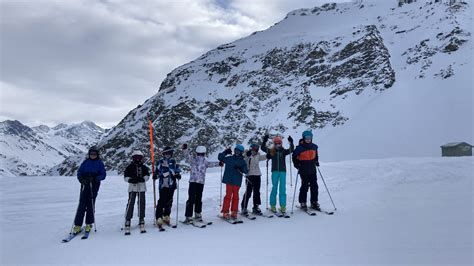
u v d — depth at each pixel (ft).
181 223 30.32
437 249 19.31
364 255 18.76
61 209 38.14
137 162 28.30
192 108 284.82
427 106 206.69
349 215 30.17
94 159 28.55
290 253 19.70
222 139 252.21
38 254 21.58
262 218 31.09
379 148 183.73
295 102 265.54
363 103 238.89
